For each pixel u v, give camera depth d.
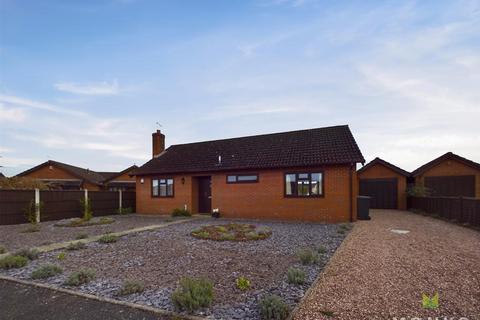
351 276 5.27
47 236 10.40
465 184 20.17
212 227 11.63
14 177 18.83
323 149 15.30
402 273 5.43
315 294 4.40
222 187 16.73
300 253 6.46
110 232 11.02
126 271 5.84
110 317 3.76
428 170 21.28
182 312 3.82
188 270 5.87
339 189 13.95
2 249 7.73
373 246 7.90
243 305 4.04
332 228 11.75
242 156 17.25
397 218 15.38
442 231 10.62
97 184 31.89
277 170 15.34
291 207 14.91
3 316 3.88
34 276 5.38
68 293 4.62
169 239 9.34
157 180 19.08
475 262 6.18
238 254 7.20
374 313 3.72
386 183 22.36
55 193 15.94
